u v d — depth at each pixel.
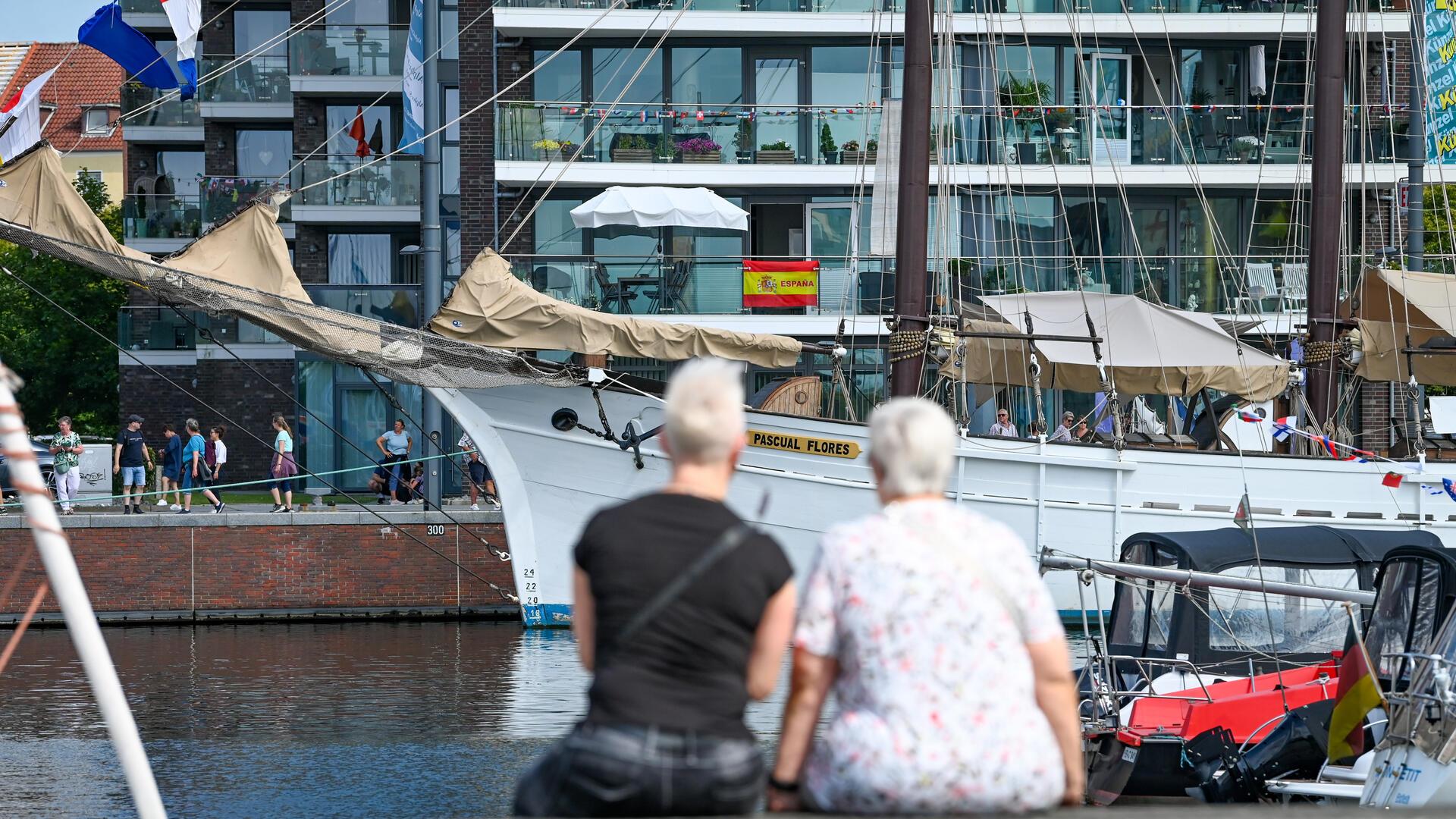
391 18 152.88
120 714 15.33
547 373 78.00
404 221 143.62
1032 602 15.27
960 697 14.98
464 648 78.44
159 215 150.88
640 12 120.81
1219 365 86.56
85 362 190.00
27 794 46.06
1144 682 49.28
